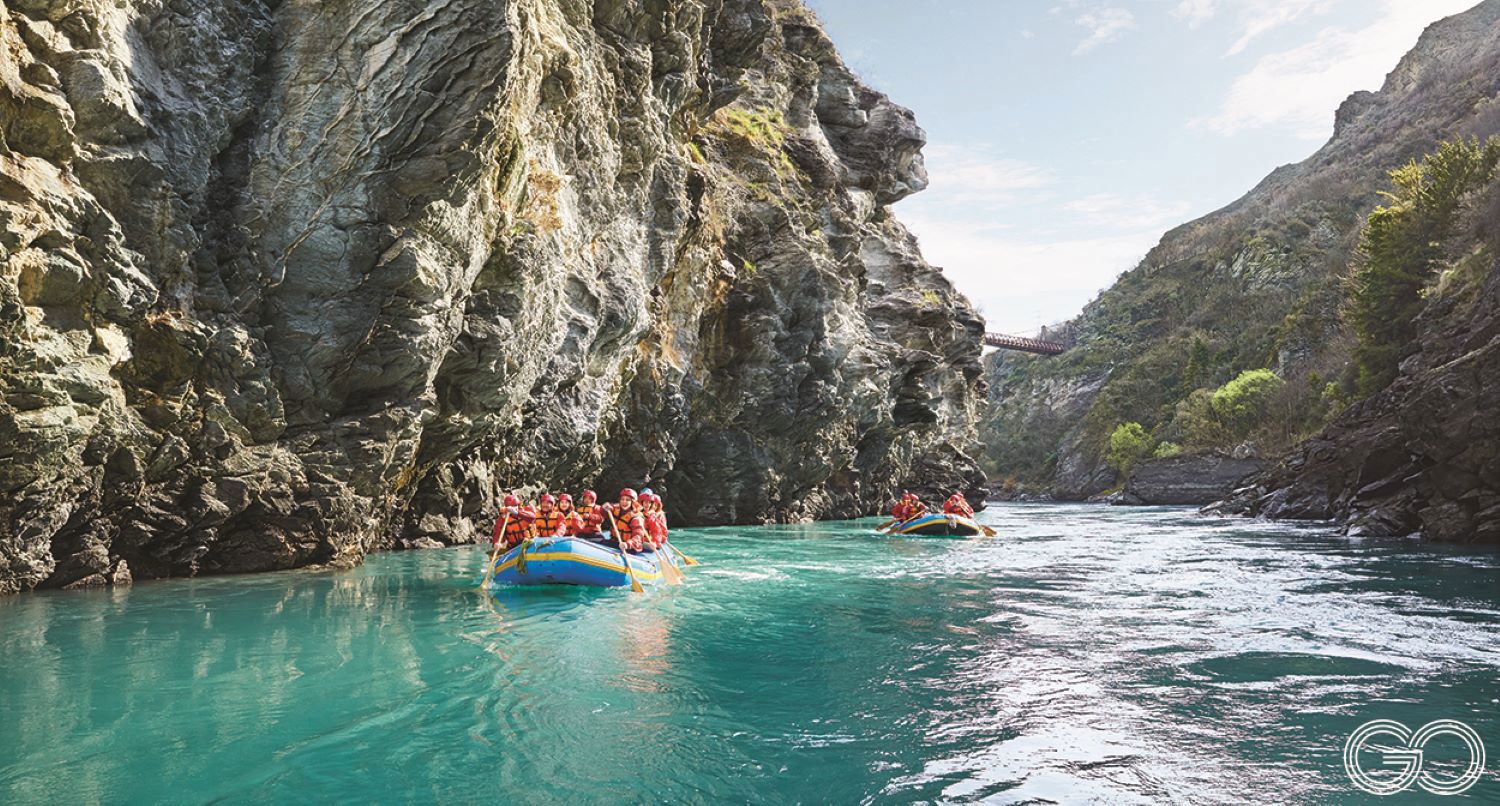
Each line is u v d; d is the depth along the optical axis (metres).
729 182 31.52
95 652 7.12
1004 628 9.25
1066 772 4.87
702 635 8.61
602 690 6.36
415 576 12.65
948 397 50.53
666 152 23.83
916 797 4.47
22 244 8.92
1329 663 7.62
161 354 10.89
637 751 5.08
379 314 13.16
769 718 5.79
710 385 29.75
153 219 10.66
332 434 13.24
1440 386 21.16
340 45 12.41
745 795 4.45
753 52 29.11
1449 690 6.68
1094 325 128.12
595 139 19.70
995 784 4.67
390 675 6.64
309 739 5.12
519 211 16.53
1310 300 83.19
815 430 33.72
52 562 10.12
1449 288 28.92
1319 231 104.62
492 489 19.73
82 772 4.49
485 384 16.16
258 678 6.43
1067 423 113.06
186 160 11.21
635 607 10.30
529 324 17.06
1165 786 4.66
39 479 9.40
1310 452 32.94
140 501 10.94
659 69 23.19
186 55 11.40
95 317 9.97
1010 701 6.29
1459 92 107.00
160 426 10.92
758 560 17.11
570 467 22.34
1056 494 101.06
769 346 30.38
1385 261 36.69
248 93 12.10
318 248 12.55
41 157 9.55
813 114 40.50
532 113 15.90
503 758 4.90
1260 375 75.75
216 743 5.00
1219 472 65.81
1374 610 10.63
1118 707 6.17
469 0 12.49
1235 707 6.18
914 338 41.88
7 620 8.41
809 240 33.12
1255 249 108.06
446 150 12.87
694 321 27.81
